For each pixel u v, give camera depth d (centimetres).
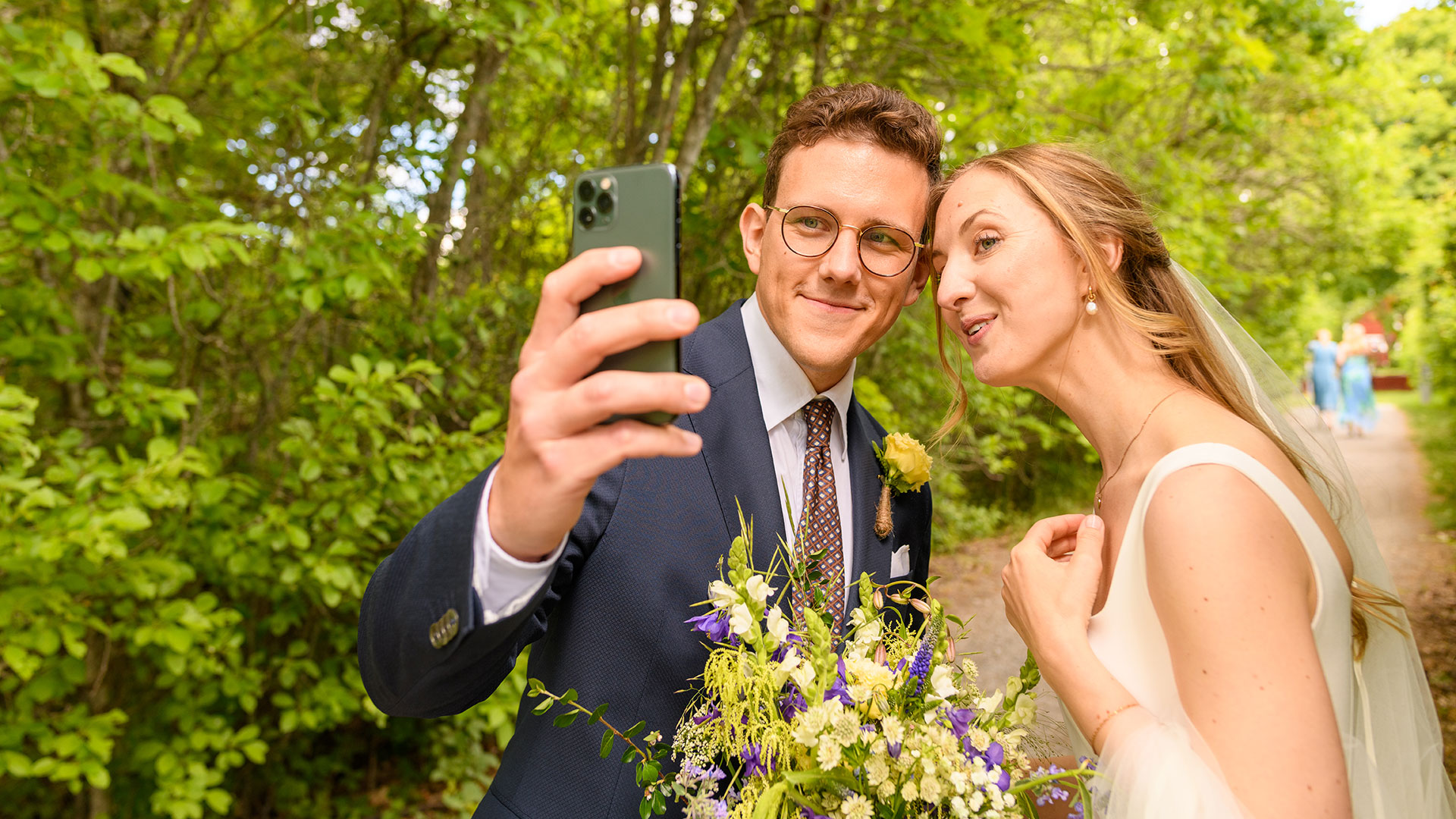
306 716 306
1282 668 91
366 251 289
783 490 143
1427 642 479
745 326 150
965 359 551
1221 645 93
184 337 312
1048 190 127
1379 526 715
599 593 124
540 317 77
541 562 89
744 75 423
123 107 237
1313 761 88
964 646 470
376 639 99
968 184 134
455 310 349
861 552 147
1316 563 102
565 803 120
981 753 104
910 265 139
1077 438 785
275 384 364
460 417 384
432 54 381
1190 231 469
